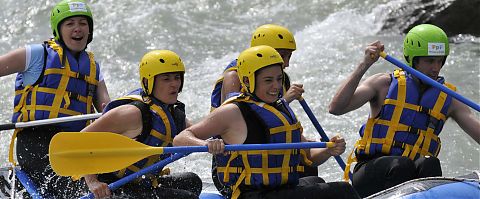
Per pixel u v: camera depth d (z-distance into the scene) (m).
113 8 37.81
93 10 37.72
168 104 15.52
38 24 37.94
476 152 24.91
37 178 17.59
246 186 14.94
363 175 16.62
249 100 14.75
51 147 14.91
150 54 15.32
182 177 16.73
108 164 14.96
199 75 31.89
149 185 15.87
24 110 17.89
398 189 15.18
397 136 16.75
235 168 14.94
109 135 14.80
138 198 15.54
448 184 15.13
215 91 18.31
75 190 17.03
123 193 15.55
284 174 14.90
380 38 34.34
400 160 16.25
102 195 15.05
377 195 15.23
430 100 16.73
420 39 16.62
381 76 16.98
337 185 15.09
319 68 31.56
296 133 15.03
